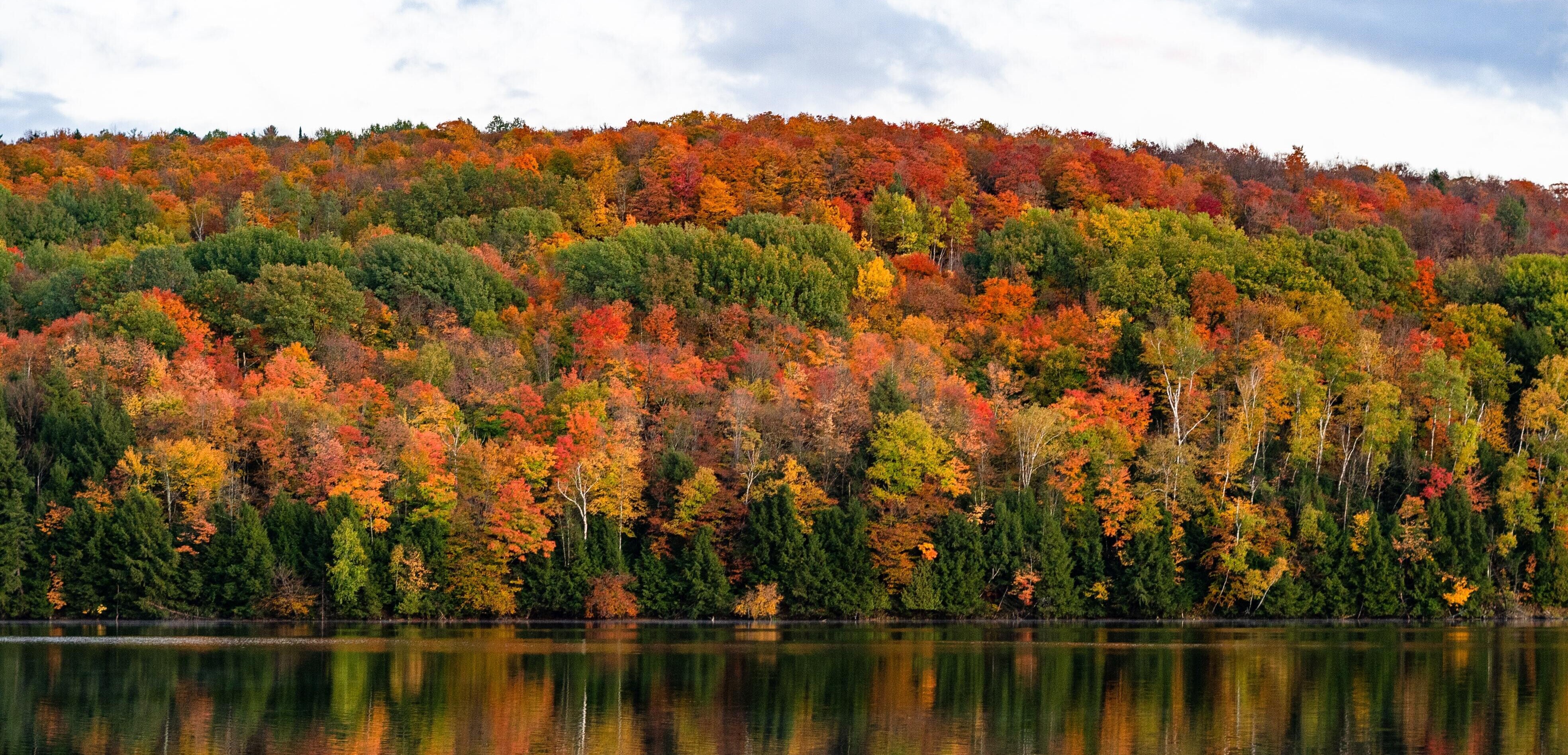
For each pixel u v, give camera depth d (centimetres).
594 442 11638
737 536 11575
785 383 12719
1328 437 12925
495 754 5575
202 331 13738
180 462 10975
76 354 12438
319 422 11569
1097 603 11656
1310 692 7188
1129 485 11938
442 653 8444
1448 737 6122
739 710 6544
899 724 6278
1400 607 11700
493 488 11338
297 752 5562
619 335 14088
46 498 10825
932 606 11156
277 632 9800
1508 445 12988
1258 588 11362
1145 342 13312
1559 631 10594
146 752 5538
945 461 11919
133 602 10725
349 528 10788
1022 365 14425
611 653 8506
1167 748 5856
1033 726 6259
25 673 7444
